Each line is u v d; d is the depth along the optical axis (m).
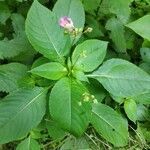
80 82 0.32
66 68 0.33
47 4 0.42
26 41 0.36
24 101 0.32
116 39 0.41
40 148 0.38
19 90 0.33
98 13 0.41
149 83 0.34
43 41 0.33
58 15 0.35
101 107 0.36
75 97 0.31
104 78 0.34
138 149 0.40
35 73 0.31
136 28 0.38
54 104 0.31
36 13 0.33
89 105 0.31
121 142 0.35
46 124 0.35
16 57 0.37
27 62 0.37
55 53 0.33
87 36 0.41
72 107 0.31
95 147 0.39
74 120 0.30
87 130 0.40
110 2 0.41
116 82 0.34
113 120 0.35
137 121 0.40
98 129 0.35
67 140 0.39
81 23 0.36
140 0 0.43
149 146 0.40
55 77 0.32
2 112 0.32
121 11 0.41
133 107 0.37
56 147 0.39
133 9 0.43
